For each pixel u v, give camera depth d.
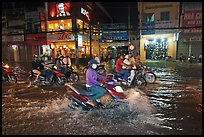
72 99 5.44
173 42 22.70
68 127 4.21
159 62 21.73
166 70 14.56
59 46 22.98
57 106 5.80
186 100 6.21
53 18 22.36
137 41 23.33
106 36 22.95
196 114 4.89
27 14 24.89
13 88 8.61
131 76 8.23
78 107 5.50
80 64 18.00
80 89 5.45
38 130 4.09
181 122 4.39
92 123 4.41
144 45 23.45
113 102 5.82
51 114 5.07
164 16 22.33
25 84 9.58
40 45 24.36
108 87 5.86
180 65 18.09
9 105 5.93
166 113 5.00
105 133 3.88
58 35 21.77
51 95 7.19
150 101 6.14
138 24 23.12
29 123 4.48
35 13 24.56
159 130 3.98
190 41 20.61
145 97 6.62
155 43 25.33
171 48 23.06
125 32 22.62
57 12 22.16
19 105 5.92
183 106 5.57
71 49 22.22
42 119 4.71
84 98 5.30
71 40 21.25
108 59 24.14
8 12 25.61
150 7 22.72
